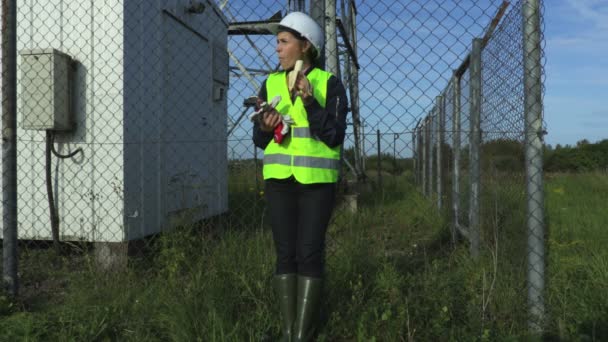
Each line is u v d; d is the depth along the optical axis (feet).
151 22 16.34
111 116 14.67
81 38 14.82
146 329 9.39
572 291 9.87
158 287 11.02
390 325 8.59
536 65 8.98
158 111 16.94
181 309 9.21
